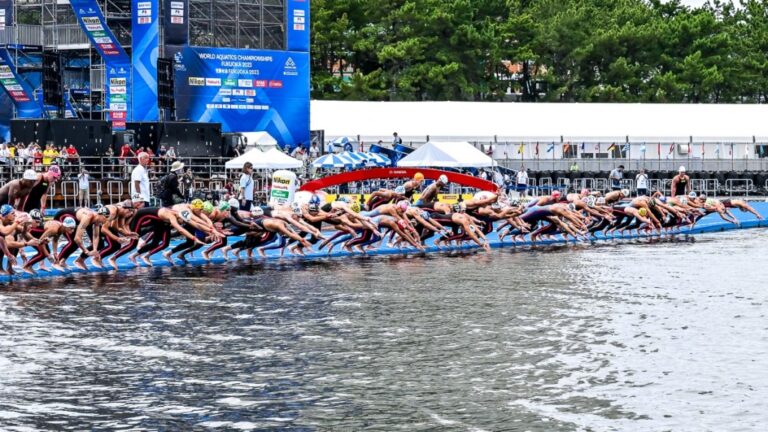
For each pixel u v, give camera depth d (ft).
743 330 91.56
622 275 128.98
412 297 110.42
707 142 293.84
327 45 397.80
